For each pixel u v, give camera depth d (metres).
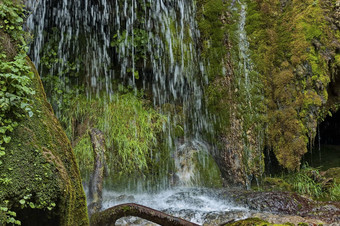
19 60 2.88
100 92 6.89
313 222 4.32
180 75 6.88
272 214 4.71
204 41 6.76
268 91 6.29
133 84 7.09
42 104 2.97
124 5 6.64
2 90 2.70
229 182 6.41
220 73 6.55
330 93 6.77
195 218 4.66
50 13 6.59
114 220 3.52
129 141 6.14
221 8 6.68
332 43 6.16
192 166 6.33
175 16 6.93
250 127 6.24
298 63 6.13
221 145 6.47
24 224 2.63
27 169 2.53
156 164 6.23
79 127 6.33
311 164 7.11
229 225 3.09
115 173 5.89
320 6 6.25
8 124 2.61
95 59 7.02
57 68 6.79
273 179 6.14
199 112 6.77
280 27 6.45
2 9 3.06
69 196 2.69
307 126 6.11
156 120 6.60
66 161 2.87
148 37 6.83
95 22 6.89
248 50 6.44
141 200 5.40
